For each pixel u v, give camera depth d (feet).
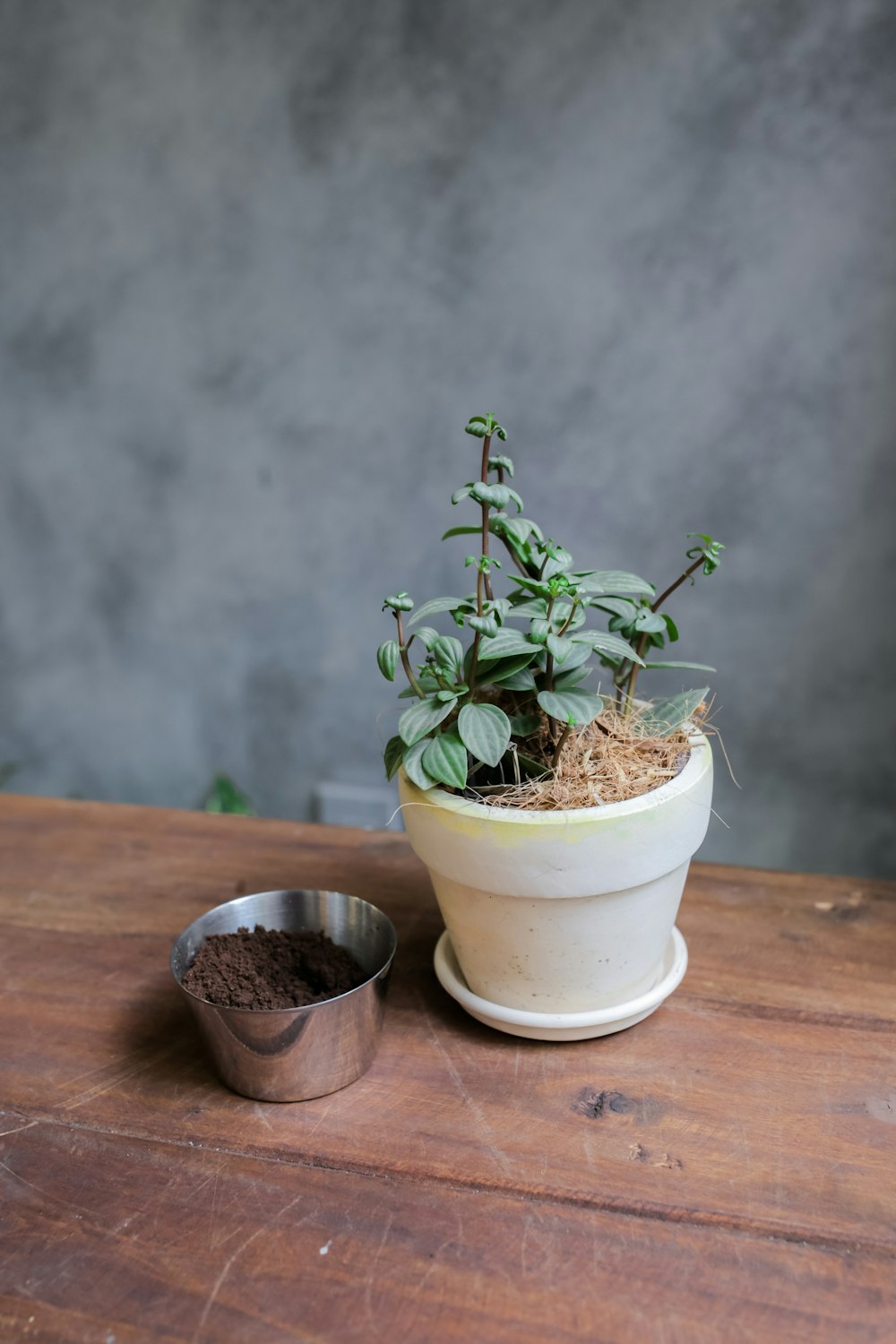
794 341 5.09
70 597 6.57
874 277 4.91
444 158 5.27
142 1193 2.20
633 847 2.24
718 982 2.83
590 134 5.07
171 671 6.57
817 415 5.16
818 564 5.39
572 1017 2.49
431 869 2.47
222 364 5.89
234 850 3.62
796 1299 1.91
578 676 2.64
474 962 2.53
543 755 2.61
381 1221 2.11
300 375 5.79
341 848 3.62
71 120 5.68
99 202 5.78
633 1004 2.52
